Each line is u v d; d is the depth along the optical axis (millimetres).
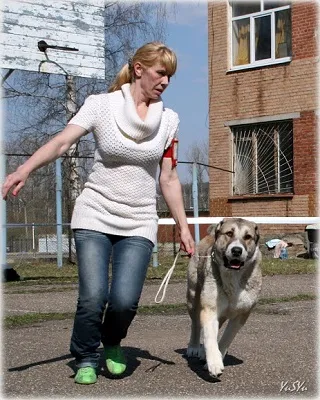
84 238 5570
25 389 5457
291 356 6680
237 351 6938
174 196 5957
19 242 20219
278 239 19984
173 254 20062
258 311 9727
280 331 8117
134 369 6168
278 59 20453
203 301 5941
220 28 21594
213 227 6641
